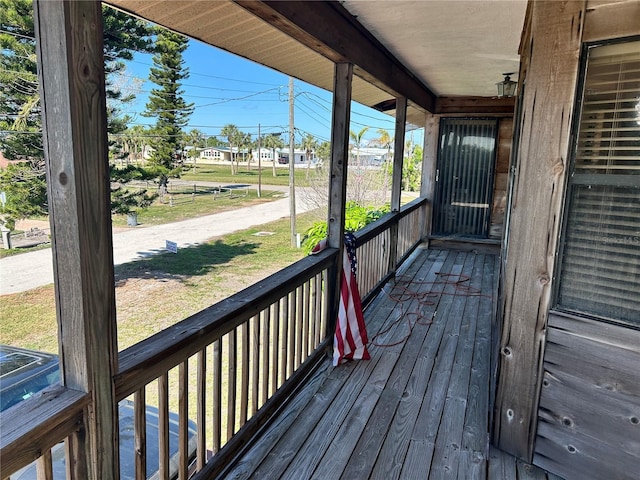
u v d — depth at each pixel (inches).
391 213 192.1
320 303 112.0
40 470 39.9
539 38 68.0
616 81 64.3
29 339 155.0
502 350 77.8
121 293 281.7
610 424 68.1
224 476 72.2
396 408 95.0
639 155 64.0
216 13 87.2
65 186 40.1
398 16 103.2
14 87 271.6
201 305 260.7
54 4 37.3
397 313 155.9
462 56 144.3
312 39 87.0
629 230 65.7
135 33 395.2
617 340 66.5
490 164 247.8
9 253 251.3
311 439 83.2
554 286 71.8
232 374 73.2
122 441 80.4
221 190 1053.8
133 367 48.9
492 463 77.7
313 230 392.5
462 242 258.7
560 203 69.4
